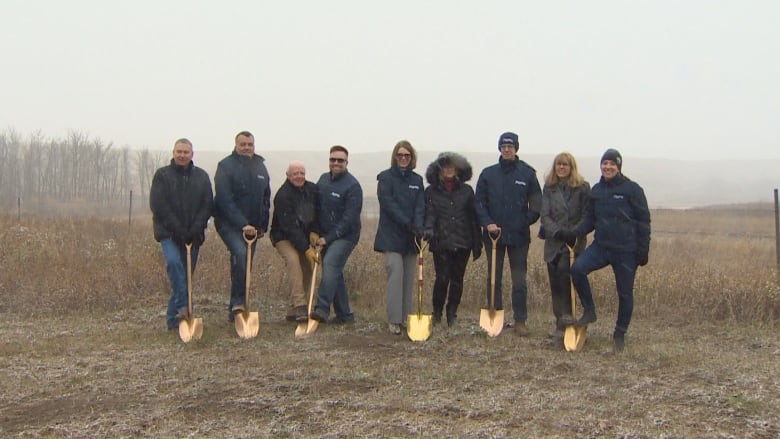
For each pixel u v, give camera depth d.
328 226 8.37
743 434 4.88
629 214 7.24
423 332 7.73
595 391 5.83
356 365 6.59
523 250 8.07
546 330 8.30
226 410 5.35
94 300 9.33
